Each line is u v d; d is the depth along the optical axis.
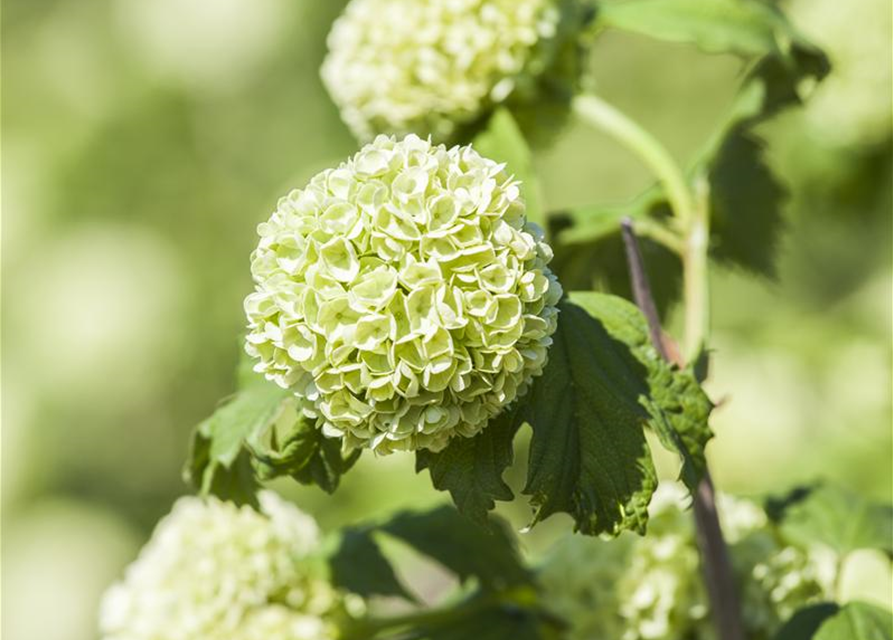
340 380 2.88
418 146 2.92
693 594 4.22
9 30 15.66
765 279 4.72
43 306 15.09
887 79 7.32
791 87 4.44
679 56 13.59
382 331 2.84
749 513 4.34
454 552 4.35
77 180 15.35
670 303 4.59
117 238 15.22
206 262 15.30
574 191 13.81
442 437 2.93
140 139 15.41
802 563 4.19
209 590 4.22
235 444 3.36
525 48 4.19
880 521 4.22
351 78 4.32
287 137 15.24
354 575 4.31
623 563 4.25
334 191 2.90
